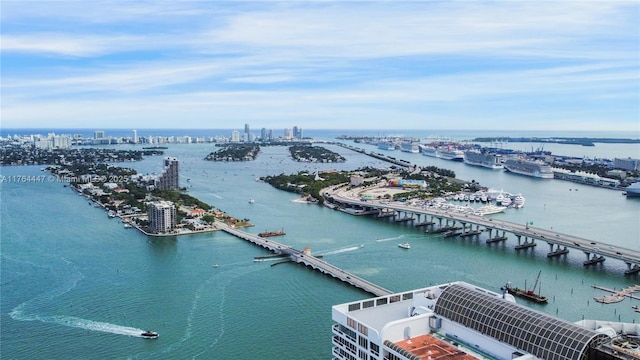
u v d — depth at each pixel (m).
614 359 148.00
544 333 161.38
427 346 180.25
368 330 189.75
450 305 189.38
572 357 152.12
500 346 170.00
